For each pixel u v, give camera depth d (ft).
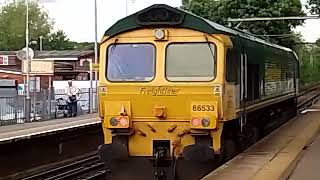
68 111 102.53
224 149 44.60
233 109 45.57
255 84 55.72
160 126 43.27
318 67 325.83
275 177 34.27
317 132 63.87
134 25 43.57
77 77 172.76
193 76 42.73
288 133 62.44
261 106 59.11
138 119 43.55
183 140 43.09
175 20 42.83
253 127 58.54
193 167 43.73
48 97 99.50
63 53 181.16
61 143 61.87
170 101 42.96
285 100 81.87
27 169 54.75
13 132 70.33
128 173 44.45
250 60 52.80
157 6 43.14
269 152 46.09
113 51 44.14
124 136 43.93
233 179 33.50
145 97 43.29
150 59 43.42
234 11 139.13
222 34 42.88
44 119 95.61
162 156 43.06
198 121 42.24
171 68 43.06
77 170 57.77
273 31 140.67
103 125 44.11
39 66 119.75
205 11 142.20
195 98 42.57
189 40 42.80
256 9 138.62
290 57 84.43
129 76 43.73
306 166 39.60
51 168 58.44
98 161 64.54
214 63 42.39
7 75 148.87
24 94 104.58
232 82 45.14
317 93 184.96
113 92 43.83
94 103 118.11
